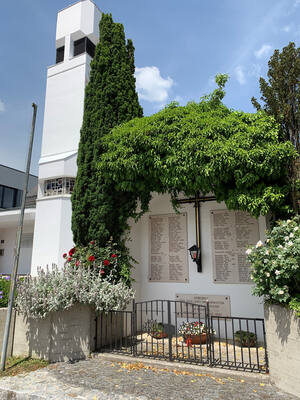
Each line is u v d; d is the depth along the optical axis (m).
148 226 8.86
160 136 6.48
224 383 4.59
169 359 5.53
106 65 8.30
